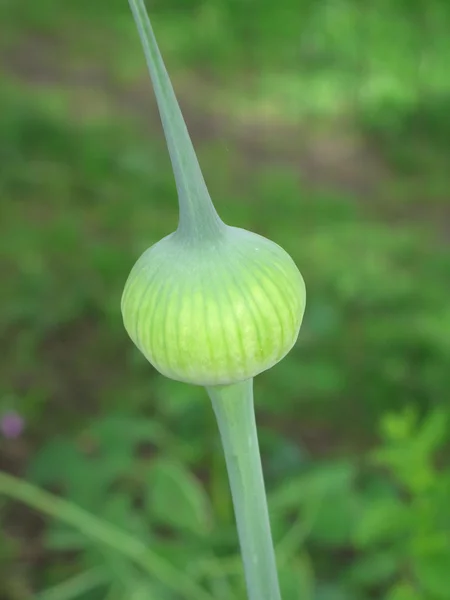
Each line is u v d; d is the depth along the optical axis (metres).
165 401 0.75
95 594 0.66
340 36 2.09
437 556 0.56
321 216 1.36
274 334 0.24
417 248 1.24
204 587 0.65
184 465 0.78
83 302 1.03
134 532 0.64
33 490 0.64
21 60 1.90
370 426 0.88
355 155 1.69
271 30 2.21
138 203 1.31
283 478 0.76
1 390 0.89
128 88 1.87
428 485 0.59
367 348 0.95
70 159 1.40
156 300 0.24
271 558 0.28
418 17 2.16
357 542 0.58
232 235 0.24
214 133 1.74
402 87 1.89
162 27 2.23
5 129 1.40
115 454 0.69
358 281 1.07
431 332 0.94
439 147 1.72
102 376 0.93
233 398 0.27
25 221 1.20
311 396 0.90
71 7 2.27
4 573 0.71
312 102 1.89
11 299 1.00
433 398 0.89
